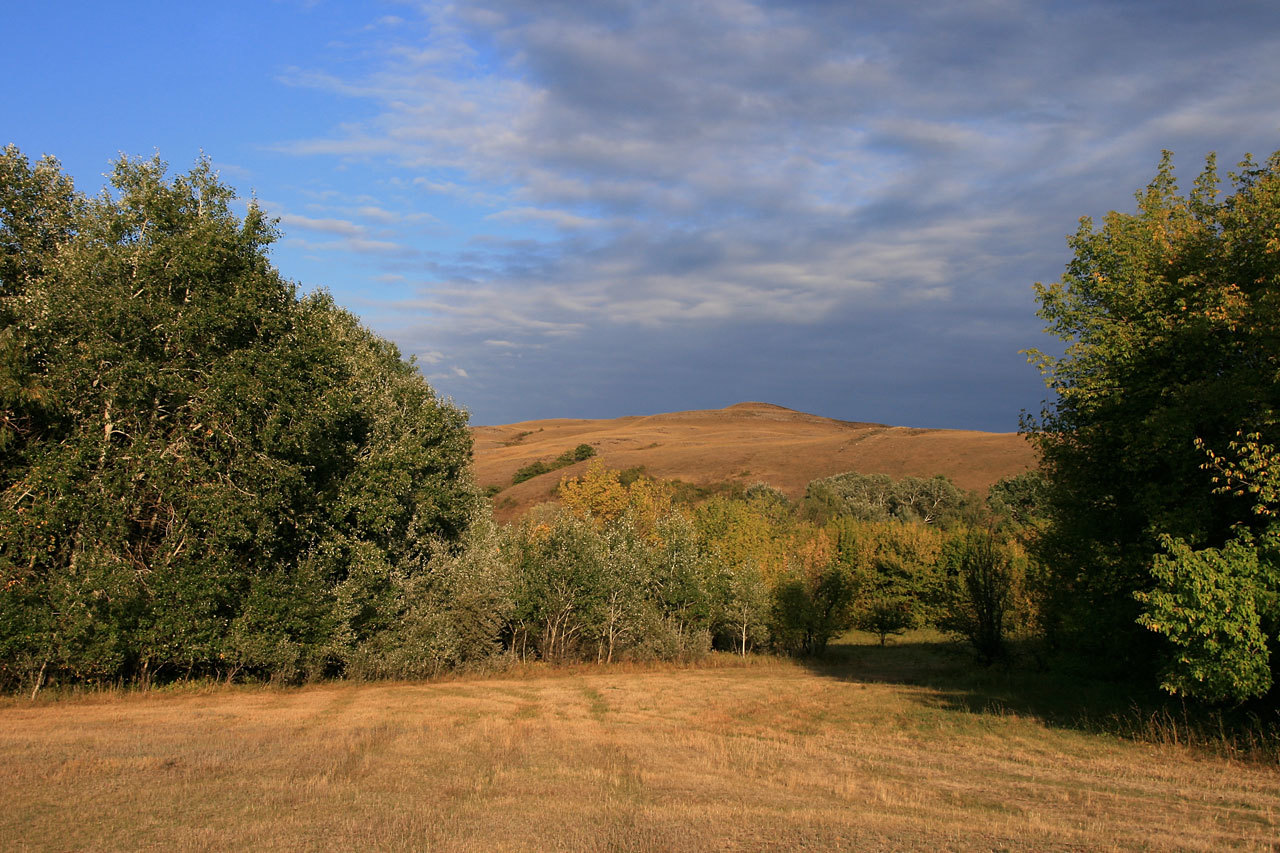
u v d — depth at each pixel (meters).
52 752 11.31
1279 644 13.20
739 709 19.36
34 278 19.22
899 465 92.88
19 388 17.20
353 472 22.78
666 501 61.00
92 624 17.44
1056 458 21.39
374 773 10.60
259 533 19.81
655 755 12.75
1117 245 19.81
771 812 8.71
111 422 18.81
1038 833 7.88
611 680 26.16
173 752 11.60
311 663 21.70
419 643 23.84
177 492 18.66
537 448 125.19
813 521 69.06
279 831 7.54
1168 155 20.36
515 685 23.86
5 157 19.36
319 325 22.08
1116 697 19.75
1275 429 13.97
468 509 28.92
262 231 21.34
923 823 8.29
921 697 21.77
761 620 36.16
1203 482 16.23
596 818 8.34
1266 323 14.41
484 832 7.66
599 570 30.72
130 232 19.86
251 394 19.14
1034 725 16.58
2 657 17.09
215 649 19.34
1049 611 24.33
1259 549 13.12
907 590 47.09
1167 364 18.19
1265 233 15.84
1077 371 20.11
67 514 17.62
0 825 7.50
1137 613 18.48
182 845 7.02
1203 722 15.12
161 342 19.44
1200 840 7.66
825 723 17.16
